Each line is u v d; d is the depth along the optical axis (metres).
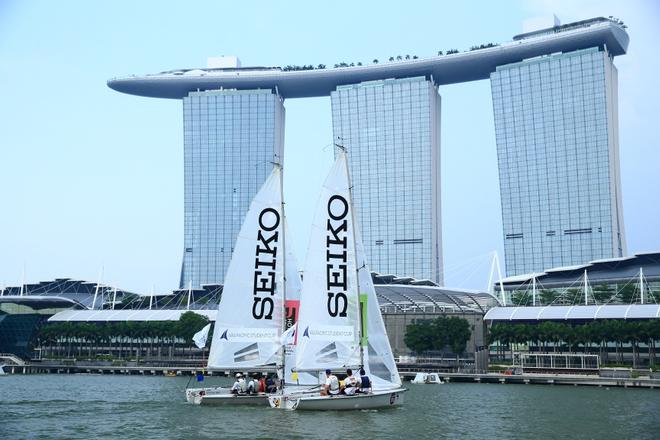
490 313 190.25
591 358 167.88
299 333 69.88
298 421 63.06
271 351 74.19
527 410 82.19
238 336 74.12
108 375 168.12
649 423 69.62
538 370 163.12
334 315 70.75
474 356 186.00
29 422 63.25
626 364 166.12
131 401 83.56
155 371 173.38
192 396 77.31
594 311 177.38
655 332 155.75
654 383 131.25
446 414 74.75
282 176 76.06
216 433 56.72
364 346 72.44
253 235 74.94
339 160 72.25
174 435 55.75
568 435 60.62
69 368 181.38
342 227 71.75
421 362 181.00
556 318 180.62
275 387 76.31
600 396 106.88
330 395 69.75
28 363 189.12
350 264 71.75
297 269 78.56
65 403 80.38
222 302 74.38
